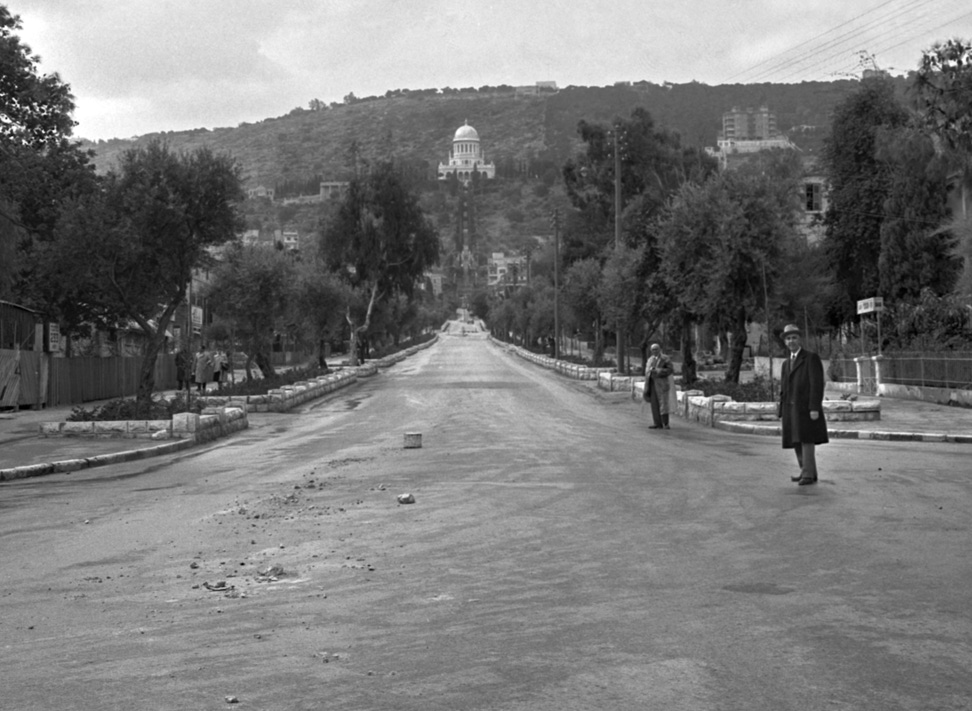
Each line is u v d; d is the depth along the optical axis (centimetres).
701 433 2272
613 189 7762
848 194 5491
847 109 5556
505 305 12012
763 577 793
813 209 6131
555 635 637
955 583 762
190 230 2688
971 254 3288
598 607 706
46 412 3195
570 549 916
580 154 8081
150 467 1791
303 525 1059
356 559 880
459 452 1838
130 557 919
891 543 917
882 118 5456
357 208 6625
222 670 575
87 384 3775
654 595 739
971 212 3800
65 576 845
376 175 6625
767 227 3036
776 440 2075
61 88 3816
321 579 805
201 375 3697
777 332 4919
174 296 2798
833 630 640
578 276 5597
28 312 3462
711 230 3077
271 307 3988
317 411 3403
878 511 1097
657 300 3634
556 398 3791
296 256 6938
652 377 2397
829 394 3412
